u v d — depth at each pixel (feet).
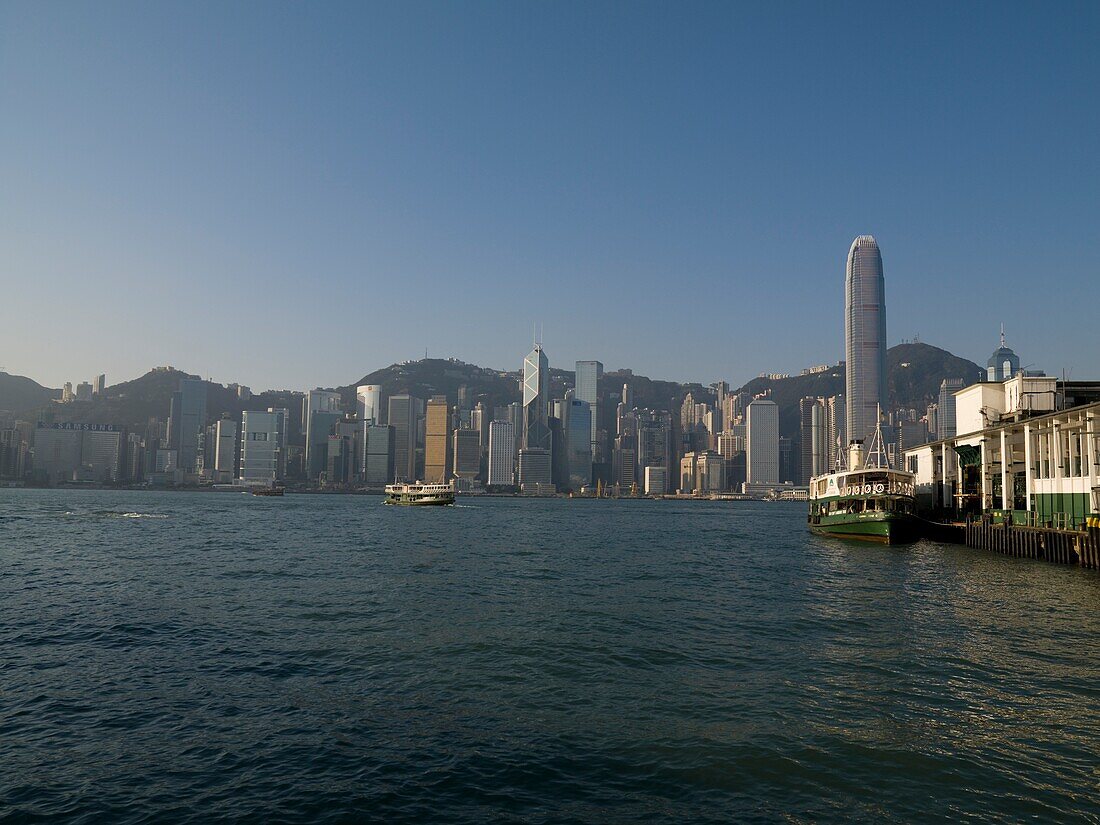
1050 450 258.57
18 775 68.54
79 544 315.37
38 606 154.40
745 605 161.07
